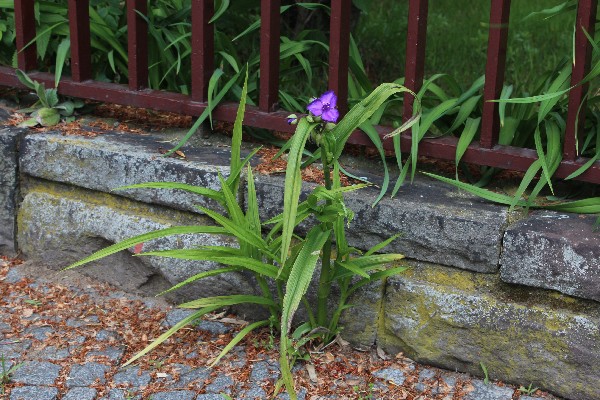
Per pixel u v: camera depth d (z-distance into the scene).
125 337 2.07
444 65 3.09
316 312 2.06
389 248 2.00
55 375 1.95
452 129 2.11
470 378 1.96
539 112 2.03
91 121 2.38
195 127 2.19
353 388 1.92
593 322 1.86
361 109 1.83
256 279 2.08
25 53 2.39
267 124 2.18
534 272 1.89
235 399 1.90
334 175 1.96
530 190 2.07
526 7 3.57
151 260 2.18
